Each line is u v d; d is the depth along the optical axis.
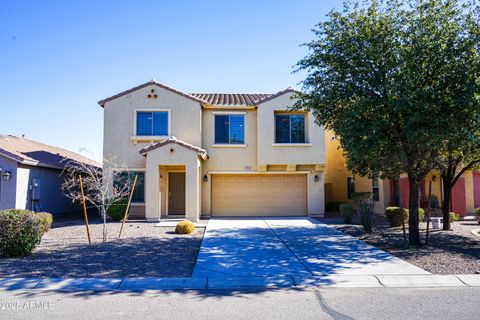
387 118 10.33
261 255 10.39
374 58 10.72
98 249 11.09
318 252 10.84
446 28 10.50
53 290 7.33
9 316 5.85
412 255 10.37
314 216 20.44
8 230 9.82
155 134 19.75
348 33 11.39
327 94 11.32
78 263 9.28
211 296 6.97
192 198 17.89
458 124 9.74
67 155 26.75
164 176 20.16
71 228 15.77
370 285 7.76
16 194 18.30
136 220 18.44
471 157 14.05
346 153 13.19
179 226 14.32
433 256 10.20
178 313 6.01
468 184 22.36
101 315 5.91
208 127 20.47
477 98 9.47
